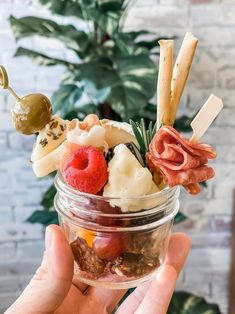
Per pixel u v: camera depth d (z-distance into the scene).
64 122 0.22
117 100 0.35
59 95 0.39
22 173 0.50
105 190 0.20
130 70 0.36
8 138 0.49
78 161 0.20
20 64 0.47
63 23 0.46
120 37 0.39
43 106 0.21
